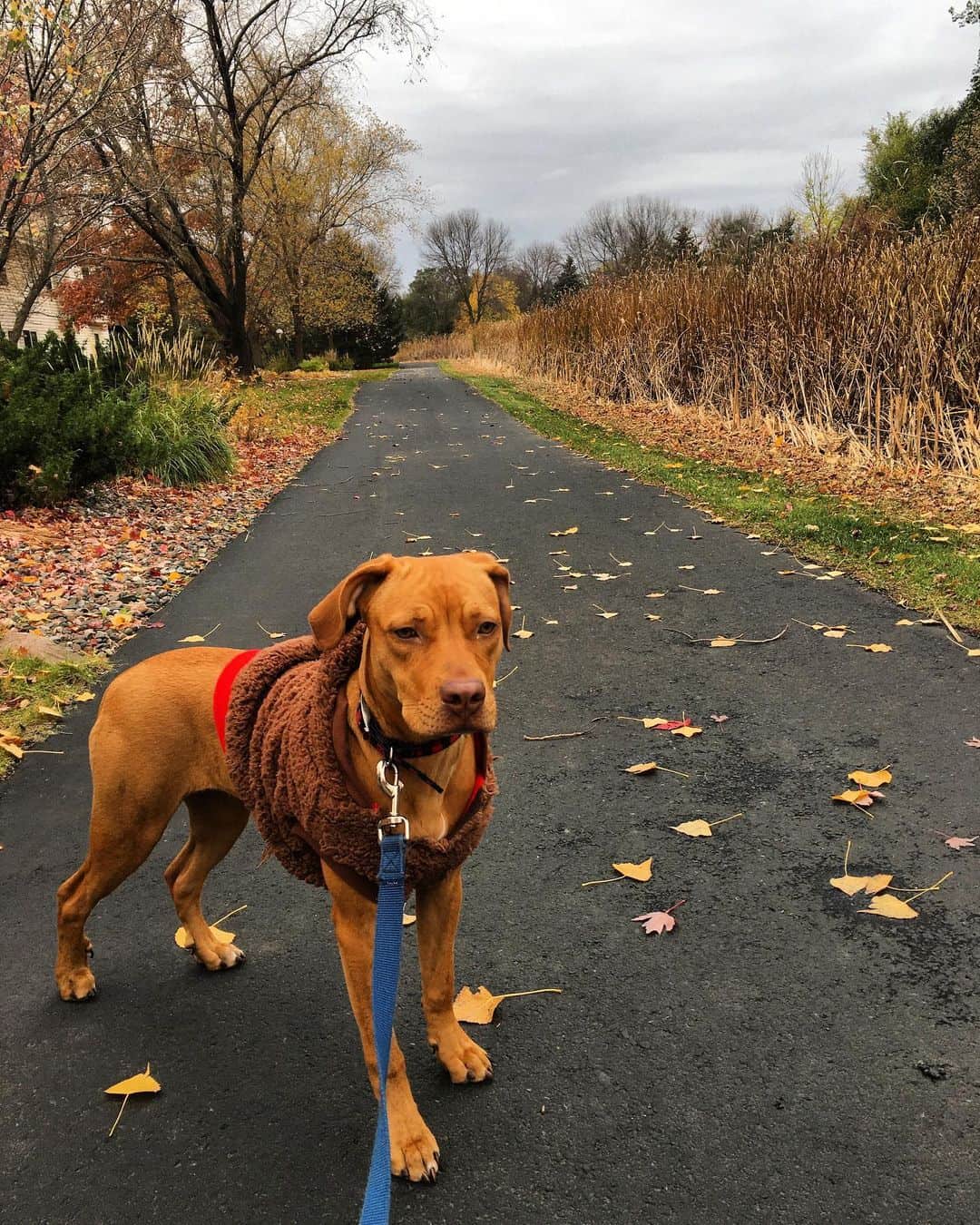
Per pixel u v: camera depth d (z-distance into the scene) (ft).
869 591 21.12
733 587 22.45
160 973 10.27
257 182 120.37
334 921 7.88
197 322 128.16
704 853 11.72
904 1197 6.86
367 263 160.35
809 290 41.37
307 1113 8.14
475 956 10.08
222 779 9.21
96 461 36.19
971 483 29.45
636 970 9.65
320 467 47.93
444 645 6.95
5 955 10.64
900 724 14.60
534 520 31.58
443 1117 7.98
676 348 55.57
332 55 86.63
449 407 77.05
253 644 20.58
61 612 23.50
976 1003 8.76
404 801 7.58
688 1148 7.45
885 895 10.45
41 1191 7.47
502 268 329.11
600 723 15.74
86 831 13.33
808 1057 8.28
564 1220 6.91
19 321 59.31
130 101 63.00
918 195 72.90
